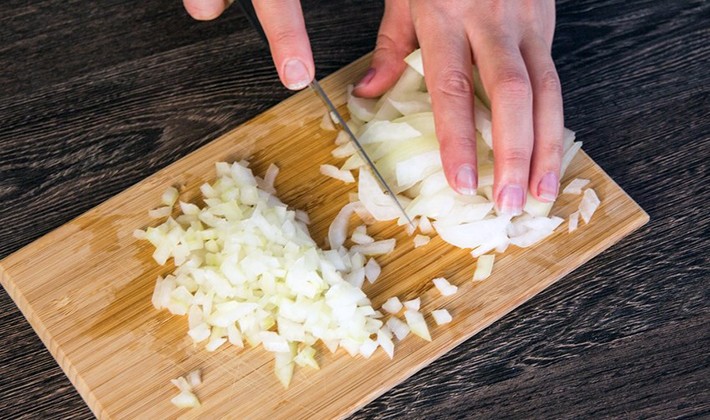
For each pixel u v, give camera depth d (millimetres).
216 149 648
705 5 717
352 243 619
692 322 608
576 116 676
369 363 580
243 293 592
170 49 701
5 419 586
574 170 635
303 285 587
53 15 716
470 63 615
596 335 605
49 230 639
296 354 585
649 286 618
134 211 627
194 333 589
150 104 680
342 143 651
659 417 585
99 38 706
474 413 587
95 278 608
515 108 585
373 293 603
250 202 624
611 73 692
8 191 650
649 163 658
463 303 598
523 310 611
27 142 667
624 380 593
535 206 612
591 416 585
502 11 618
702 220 637
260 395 573
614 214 620
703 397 589
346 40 703
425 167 620
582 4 718
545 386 593
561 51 701
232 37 705
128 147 664
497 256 611
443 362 598
